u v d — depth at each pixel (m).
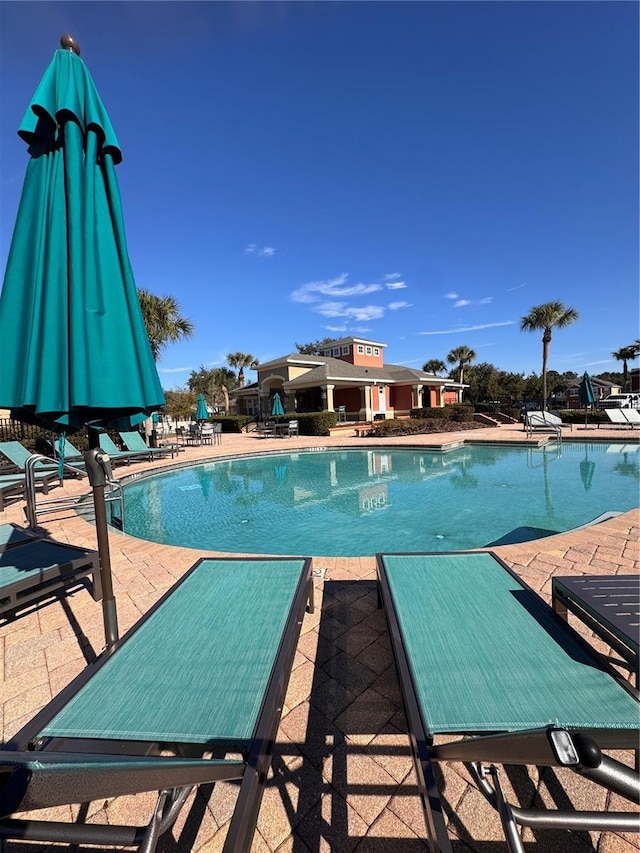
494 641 2.08
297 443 17.50
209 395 45.66
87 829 1.20
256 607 2.53
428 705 1.65
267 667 1.95
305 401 32.53
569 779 1.77
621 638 1.83
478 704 1.65
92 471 2.31
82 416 2.07
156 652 2.07
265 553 5.68
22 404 1.88
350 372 27.98
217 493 9.61
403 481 10.12
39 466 8.68
